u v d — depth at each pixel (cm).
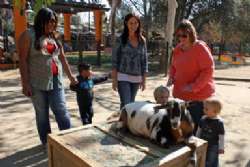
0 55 1496
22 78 418
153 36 2519
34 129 556
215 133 361
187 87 372
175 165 279
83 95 491
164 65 1422
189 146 293
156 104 326
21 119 618
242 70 1694
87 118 502
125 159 275
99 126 359
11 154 445
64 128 439
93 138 324
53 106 434
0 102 767
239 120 652
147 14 2222
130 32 449
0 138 508
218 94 945
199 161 305
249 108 762
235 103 819
